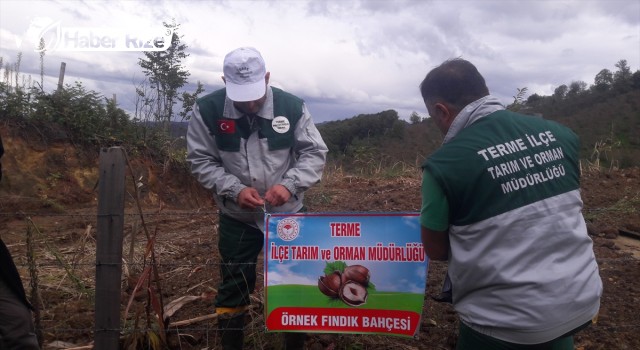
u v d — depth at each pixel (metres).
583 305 2.29
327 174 10.75
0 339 3.02
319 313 3.21
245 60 3.21
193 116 3.40
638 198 6.76
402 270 3.13
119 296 3.29
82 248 5.08
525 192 2.30
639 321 3.94
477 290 2.37
